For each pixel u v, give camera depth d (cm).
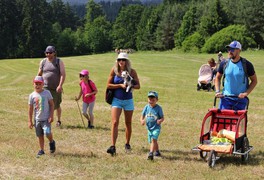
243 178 781
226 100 925
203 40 10069
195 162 897
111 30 14650
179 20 12319
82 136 1171
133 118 1485
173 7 12712
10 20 12038
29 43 11769
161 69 4584
